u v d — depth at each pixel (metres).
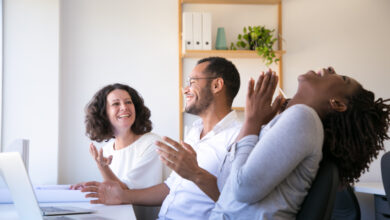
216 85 1.67
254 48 3.32
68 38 3.29
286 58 3.52
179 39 3.38
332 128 1.09
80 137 3.26
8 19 3.08
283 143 0.99
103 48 3.35
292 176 1.04
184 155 1.29
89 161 3.26
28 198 1.07
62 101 3.25
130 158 2.30
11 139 3.04
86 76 3.31
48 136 3.09
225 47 3.30
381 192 2.61
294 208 1.04
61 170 3.22
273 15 3.52
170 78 3.41
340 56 3.57
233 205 1.09
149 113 2.52
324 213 1.01
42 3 3.14
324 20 3.57
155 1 3.43
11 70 3.07
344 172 1.13
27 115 3.07
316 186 1.04
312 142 0.99
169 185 1.89
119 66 3.37
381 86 3.61
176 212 1.62
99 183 1.83
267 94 1.20
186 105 1.72
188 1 3.39
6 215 1.42
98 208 1.66
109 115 2.38
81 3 3.33
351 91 1.11
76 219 1.34
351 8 3.60
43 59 3.12
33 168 3.05
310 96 1.12
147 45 3.40
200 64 1.71
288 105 1.16
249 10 3.50
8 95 3.05
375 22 3.62
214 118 1.70
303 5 3.56
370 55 3.60
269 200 1.04
